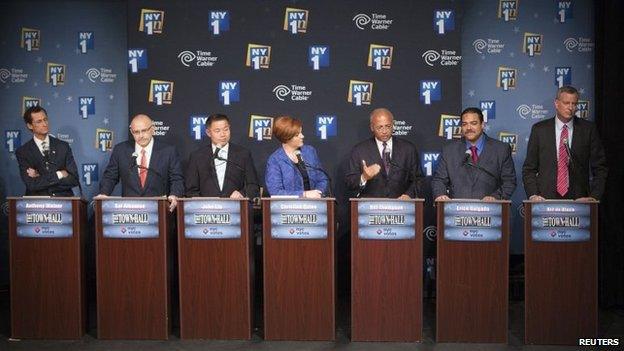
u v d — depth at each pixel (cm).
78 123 691
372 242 512
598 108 654
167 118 661
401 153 582
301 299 516
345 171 664
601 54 650
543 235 507
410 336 514
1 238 693
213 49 662
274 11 662
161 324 522
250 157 582
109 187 578
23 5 689
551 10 681
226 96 663
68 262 525
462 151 564
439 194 555
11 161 691
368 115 663
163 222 518
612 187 637
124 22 693
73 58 691
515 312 618
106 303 523
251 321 529
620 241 639
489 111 686
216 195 572
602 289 643
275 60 663
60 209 522
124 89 694
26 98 690
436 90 661
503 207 507
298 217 512
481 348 505
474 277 511
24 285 527
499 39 685
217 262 518
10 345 517
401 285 512
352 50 662
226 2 662
